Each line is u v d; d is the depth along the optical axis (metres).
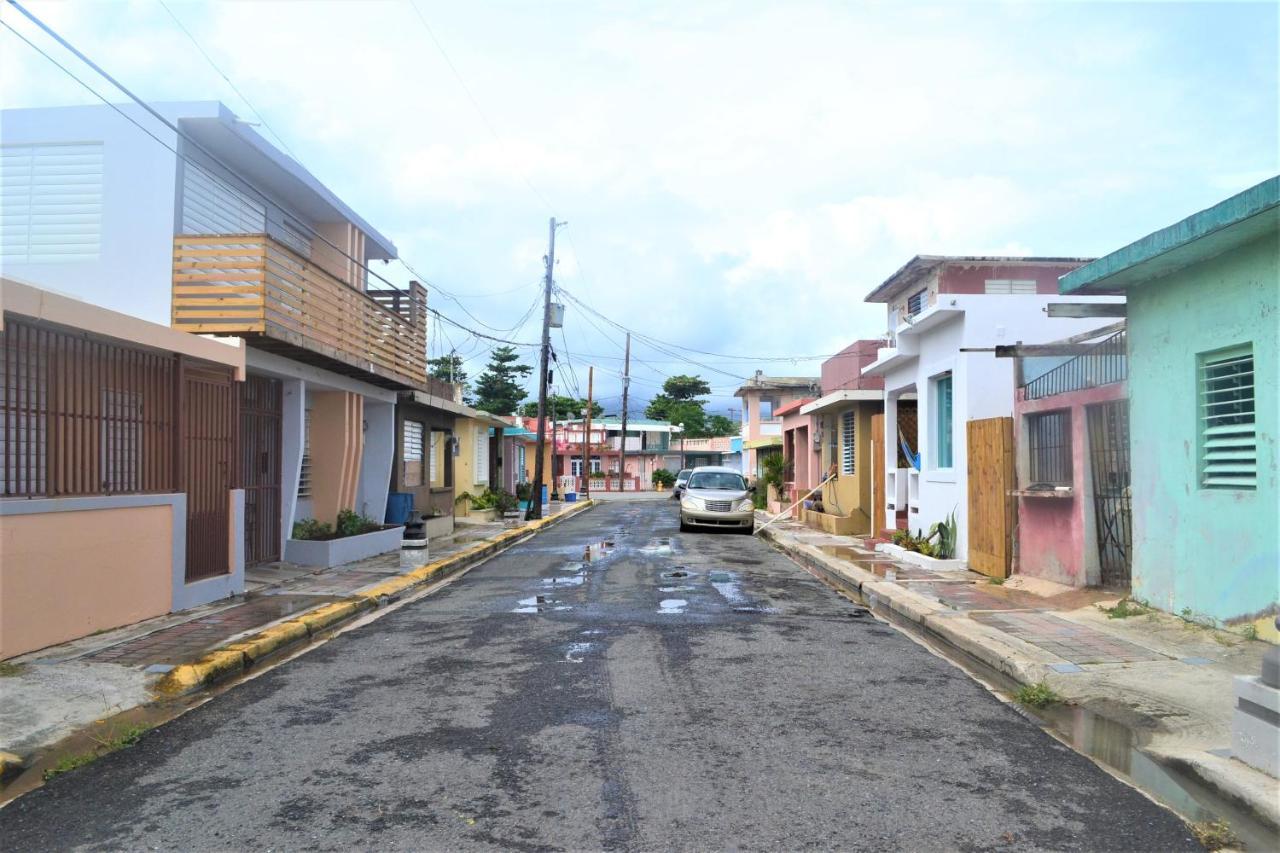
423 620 9.52
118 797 4.44
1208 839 3.88
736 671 7.04
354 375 14.94
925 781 4.59
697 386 73.38
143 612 8.75
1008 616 9.11
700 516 22.34
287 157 13.05
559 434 64.44
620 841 3.85
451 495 23.08
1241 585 7.38
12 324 7.07
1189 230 7.14
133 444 8.66
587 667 7.16
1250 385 7.33
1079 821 4.08
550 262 27.67
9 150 11.23
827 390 25.69
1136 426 8.89
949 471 14.21
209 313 10.91
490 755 4.98
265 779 4.65
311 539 13.84
